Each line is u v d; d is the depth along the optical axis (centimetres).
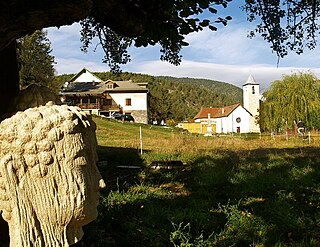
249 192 795
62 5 235
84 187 201
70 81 6362
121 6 329
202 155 1454
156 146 1998
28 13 228
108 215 576
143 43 418
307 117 3297
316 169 1003
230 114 6719
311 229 555
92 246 480
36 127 193
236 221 570
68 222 199
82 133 204
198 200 712
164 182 973
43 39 2761
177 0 392
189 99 10944
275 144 2359
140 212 621
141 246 496
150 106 7481
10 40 232
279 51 566
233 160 1262
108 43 593
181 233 483
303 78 3378
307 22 574
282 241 522
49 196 194
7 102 247
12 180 192
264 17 540
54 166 194
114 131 3341
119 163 1291
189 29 410
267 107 3456
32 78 2778
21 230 194
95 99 5844
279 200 674
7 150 194
